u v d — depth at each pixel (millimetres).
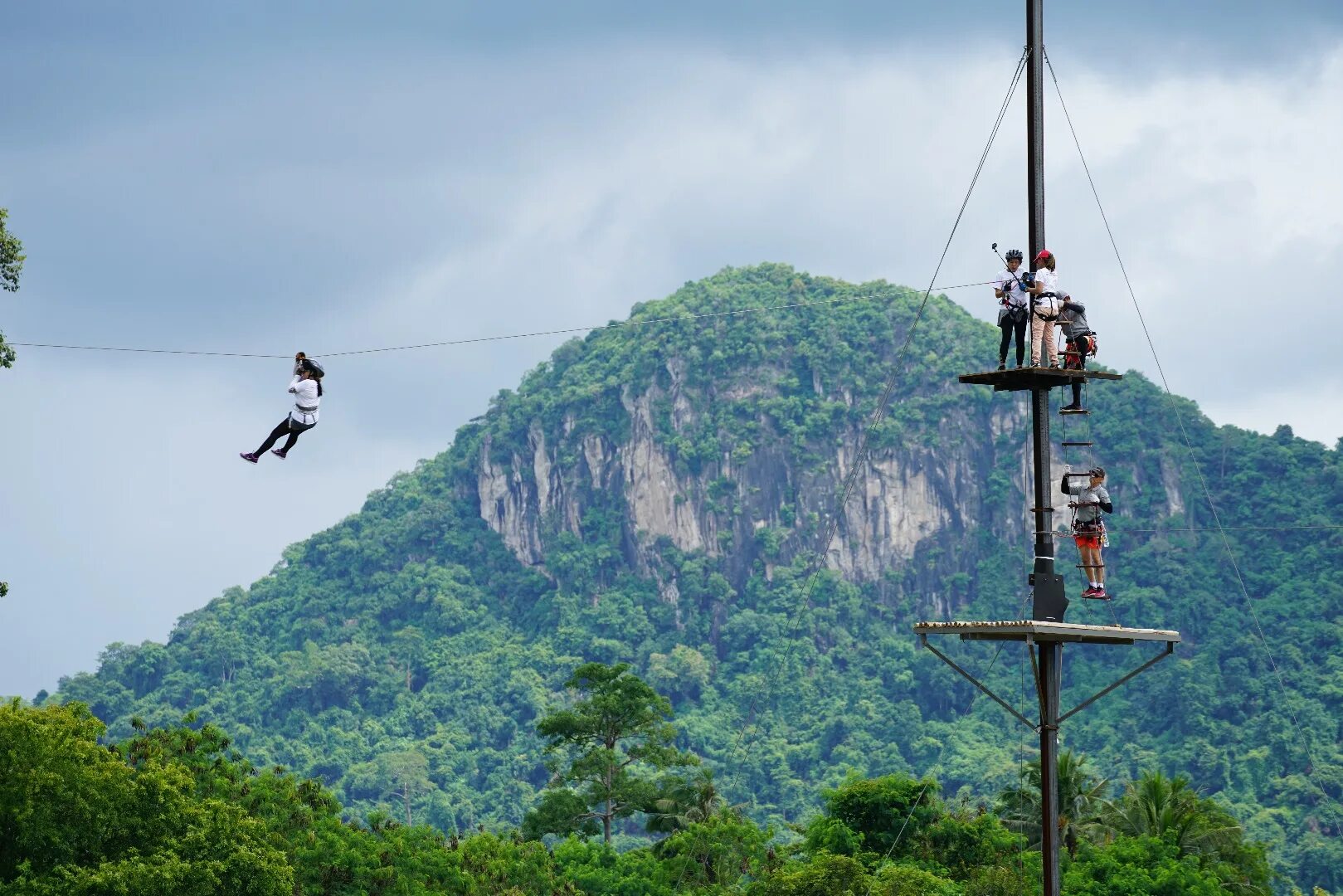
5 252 69750
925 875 127750
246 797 105625
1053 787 45250
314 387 56812
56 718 77188
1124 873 129375
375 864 104688
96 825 74250
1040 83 48312
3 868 72188
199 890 74438
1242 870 142125
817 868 127750
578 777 194125
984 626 45656
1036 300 47156
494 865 119000
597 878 147750
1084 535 47875
